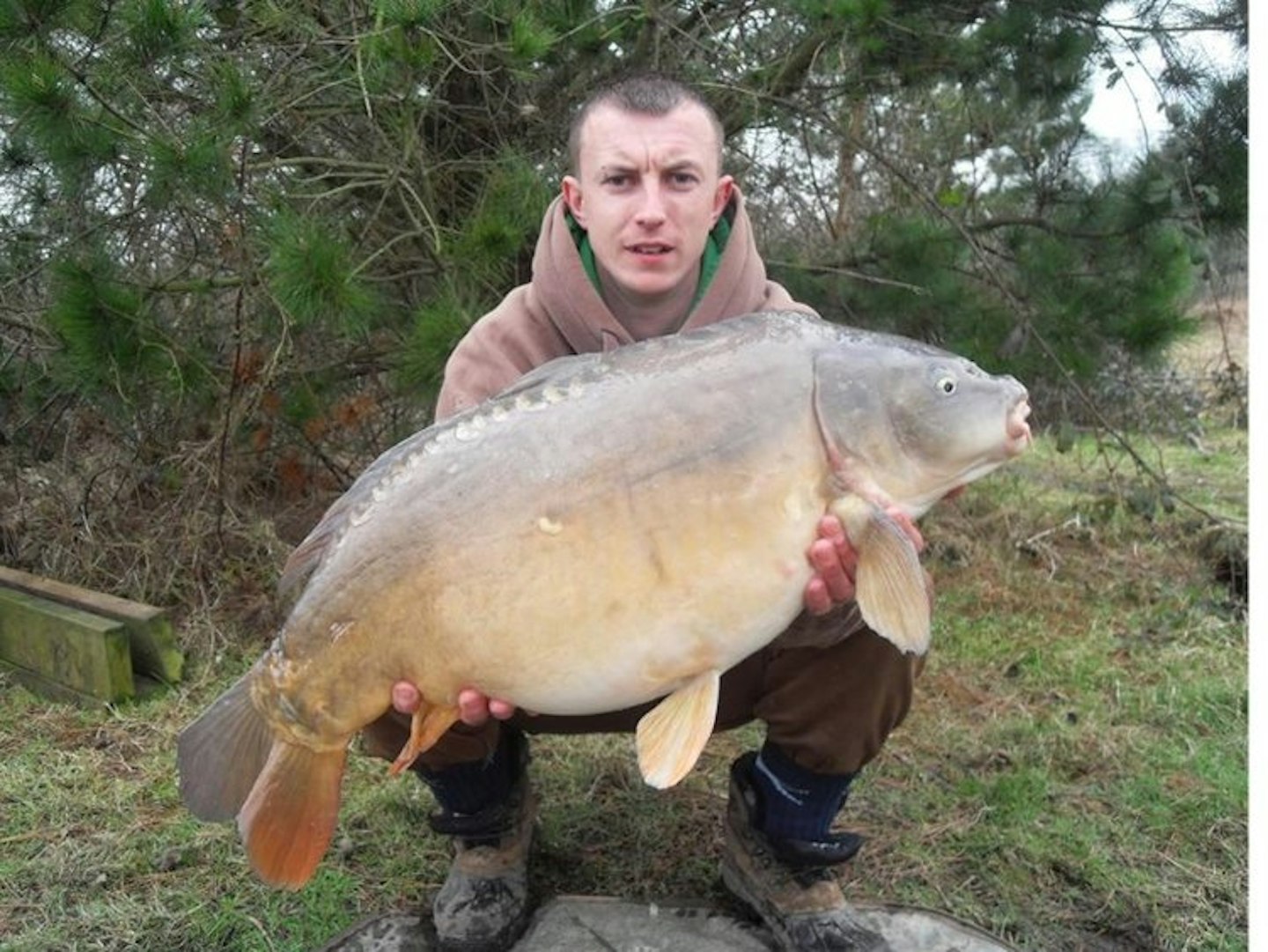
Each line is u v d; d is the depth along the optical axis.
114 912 2.29
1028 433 1.63
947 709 3.19
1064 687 3.34
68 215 3.74
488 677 1.61
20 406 4.14
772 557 1.58
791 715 1.97
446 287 3.70
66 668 3.22
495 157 4.18
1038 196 4.68
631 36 4.34
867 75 4.42
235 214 3.42
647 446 1.56
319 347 4.16
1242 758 2.90
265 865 1.67
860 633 1.90
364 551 1.62
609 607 1.56
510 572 1.56
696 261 2.02
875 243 4.62
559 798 2.69
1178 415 6.37
